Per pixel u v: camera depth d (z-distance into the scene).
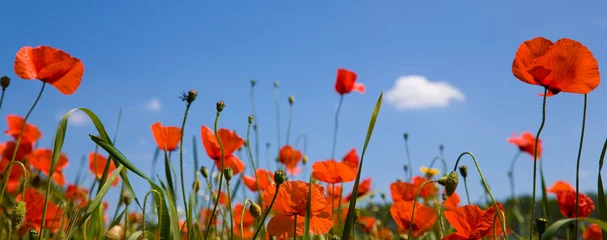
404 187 1.29
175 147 1.13
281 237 0.97
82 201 1.01
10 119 1.50
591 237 1.44
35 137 1.53
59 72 1.01
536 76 0.91
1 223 1.20
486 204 1.56
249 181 1.30
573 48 0.90
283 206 0.95
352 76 1.84
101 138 0.94
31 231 0.93
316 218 0.97
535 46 0.93
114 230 0.99
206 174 1.16
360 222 1.54
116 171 0.93
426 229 1.24
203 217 1.37
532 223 0.90
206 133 1.15
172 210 0.94
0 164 1.45
